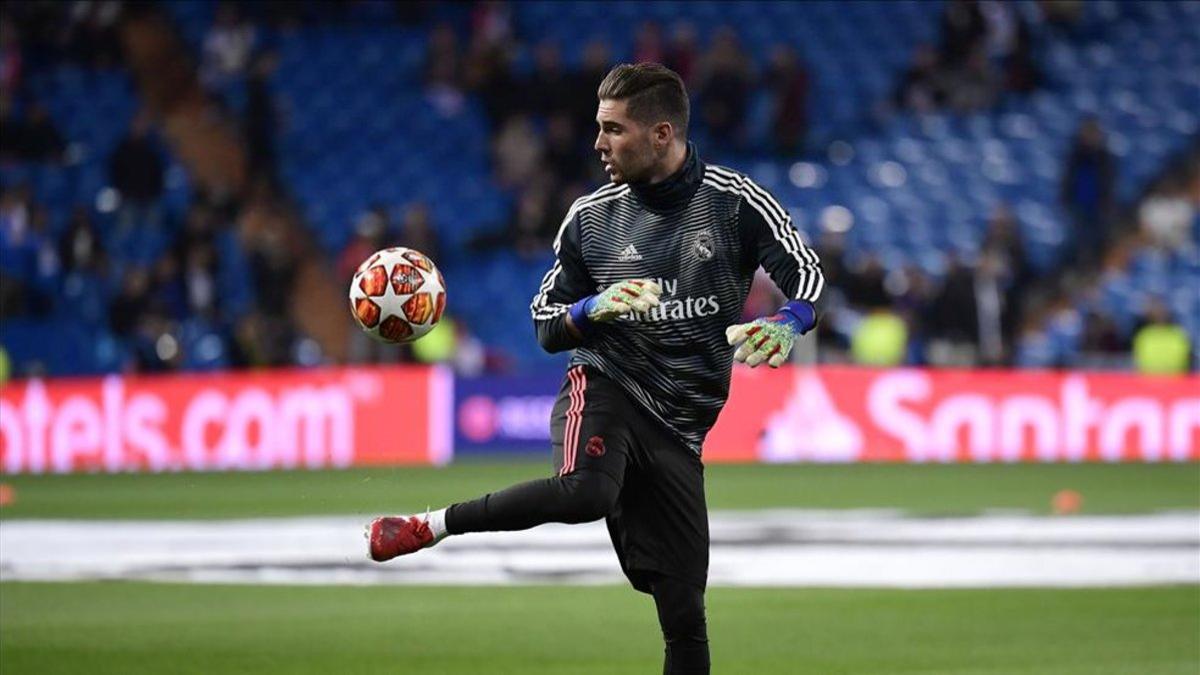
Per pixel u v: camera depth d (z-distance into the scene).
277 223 64.56
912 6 72.56
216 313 57.31
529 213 60.91
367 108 69.19
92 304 59.41
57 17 70.25
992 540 31.66
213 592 25.67
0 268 60.47
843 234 62.47
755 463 50.22
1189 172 66.25
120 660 19.89
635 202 15.17
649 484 15.11
